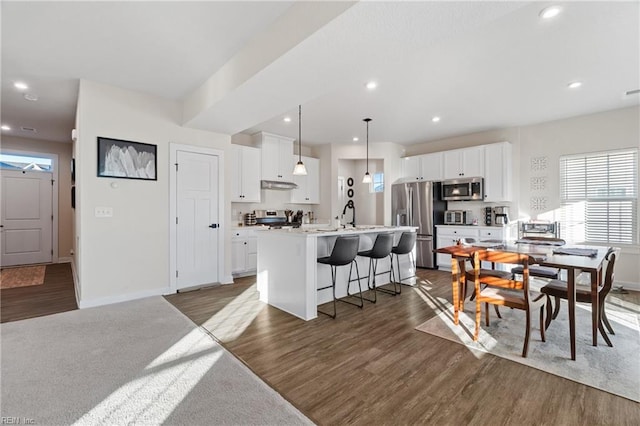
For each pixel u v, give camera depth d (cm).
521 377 202
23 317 310
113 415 164
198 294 400
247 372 208
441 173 580
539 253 272
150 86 360
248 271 518
